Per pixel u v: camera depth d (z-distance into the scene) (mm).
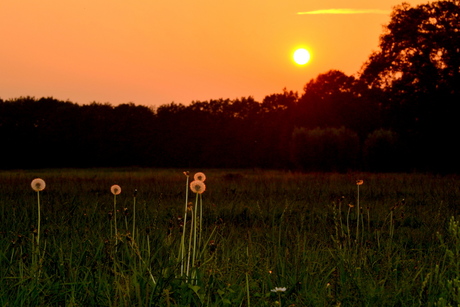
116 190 5883
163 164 70938
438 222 9688
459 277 4762
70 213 10305
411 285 5086
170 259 5328
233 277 5398
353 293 5055
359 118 67625
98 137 69375
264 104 77562
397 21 43469
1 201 13156
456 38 40719
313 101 75312
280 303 4539
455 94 41156
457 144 41969
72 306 4590
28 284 4953
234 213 11969
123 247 5988
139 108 71500
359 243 7148
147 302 4449
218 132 71188
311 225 10047
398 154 44469
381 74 43688
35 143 67125
